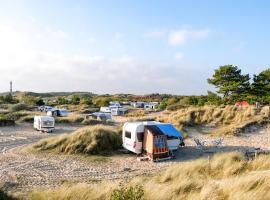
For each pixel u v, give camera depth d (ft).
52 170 70.23
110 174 67.00
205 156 81.92
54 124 150.92
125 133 90.22
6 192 43.32
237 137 103.81
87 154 86.28
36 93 643.04
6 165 74.38
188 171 56.44
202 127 120.37
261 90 175.11
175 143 84.99
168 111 211.00
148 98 478.59
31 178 63.05
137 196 33.86
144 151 83.92
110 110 236.22
